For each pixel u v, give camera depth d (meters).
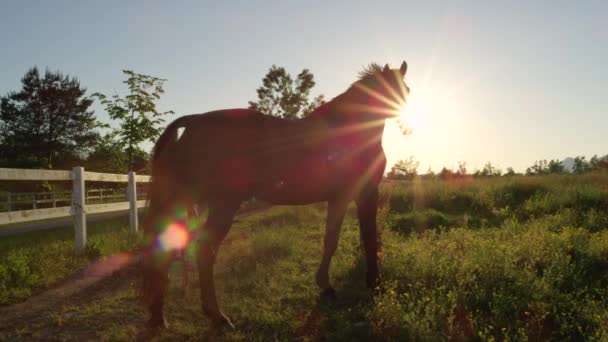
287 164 4.55
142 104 11.97
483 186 14.57
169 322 4.36
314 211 12.42
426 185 15.21
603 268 5.78
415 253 5.86
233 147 4.34
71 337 4.03
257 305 4.77
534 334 3.75
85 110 47.47
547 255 5.77
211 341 3.95
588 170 24.08
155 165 4.27
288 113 34.47
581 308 4.23
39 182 25.02
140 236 8.62
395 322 3.88
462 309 4.34
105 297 5.18
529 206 11.53
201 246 4.28
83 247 7.22
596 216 9.21
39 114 45.41
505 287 4.70
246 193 4.45
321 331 4.15
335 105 5.21
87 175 7.51
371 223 5.31
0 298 4.95
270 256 6.82
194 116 4.44
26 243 8.92
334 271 5.96
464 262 5.23
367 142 5.21
